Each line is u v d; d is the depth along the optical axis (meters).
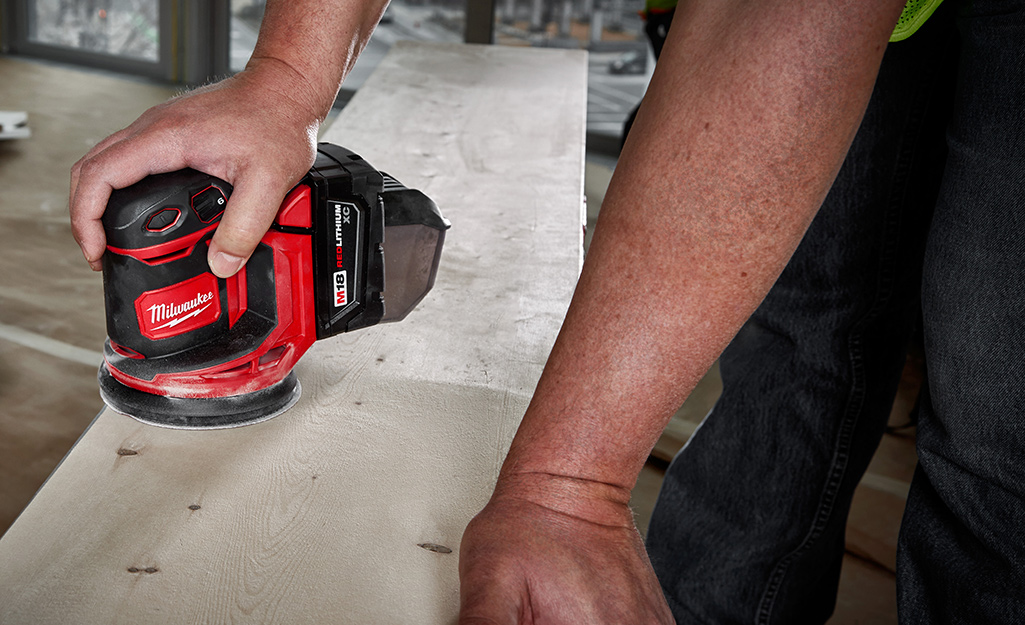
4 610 0.69
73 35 5.23
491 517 0.67
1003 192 0.78
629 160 0.66
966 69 0.83
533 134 1.94
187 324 0.92
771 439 1.26
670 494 1.38
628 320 0.65
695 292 0.63
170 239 0.86
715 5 0.64
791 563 1.27
